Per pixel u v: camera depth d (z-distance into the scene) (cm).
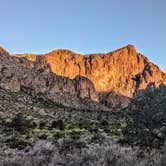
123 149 948
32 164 918
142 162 809
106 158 872
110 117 16588
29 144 2616
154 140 944
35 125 8838
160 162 795
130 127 1007
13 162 943
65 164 891
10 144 2750
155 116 968
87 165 851
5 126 8519
